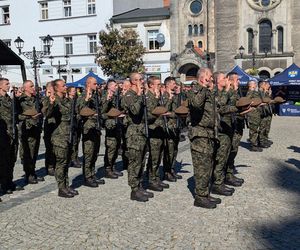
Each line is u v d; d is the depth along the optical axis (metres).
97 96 9.09
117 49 36.88
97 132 8.97
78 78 42.56
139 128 7.87
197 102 6.91
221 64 39.91
